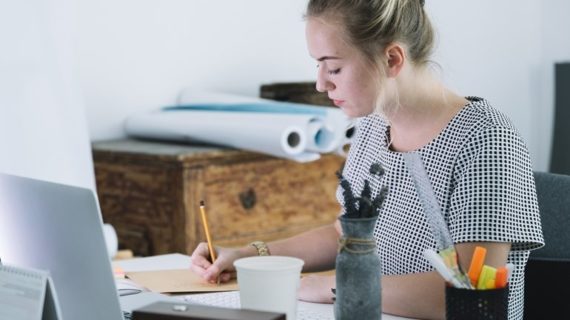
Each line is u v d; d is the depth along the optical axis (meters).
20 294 1.31
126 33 3.39
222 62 3.62
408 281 1.61
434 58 1.67
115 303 1.30
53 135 2.78
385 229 1.73
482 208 1.55
